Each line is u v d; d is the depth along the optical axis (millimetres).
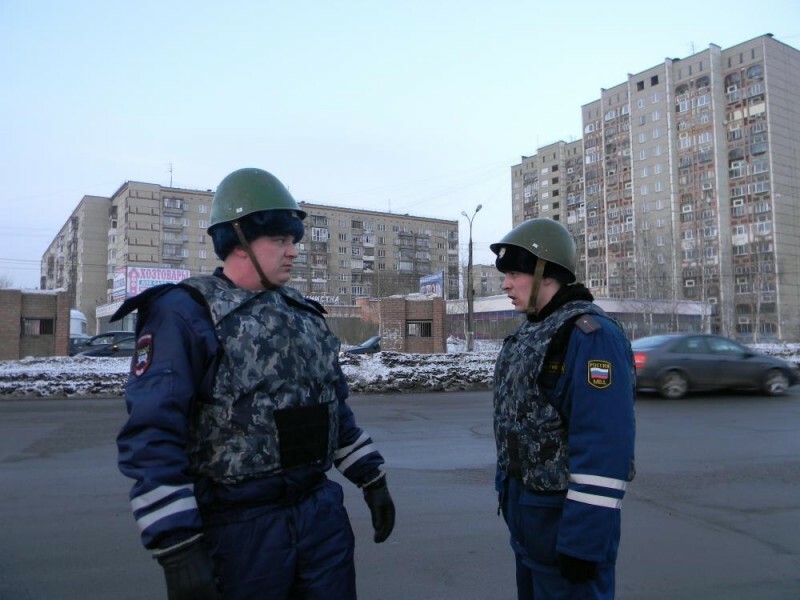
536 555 2078
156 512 1520
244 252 1878
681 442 8156
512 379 2164
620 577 3811
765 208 69312
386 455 7391
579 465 1908
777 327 64812
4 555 4055
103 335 25172
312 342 1874
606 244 84125
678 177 75875
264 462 1691
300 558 1767
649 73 79188
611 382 1930
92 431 9062
